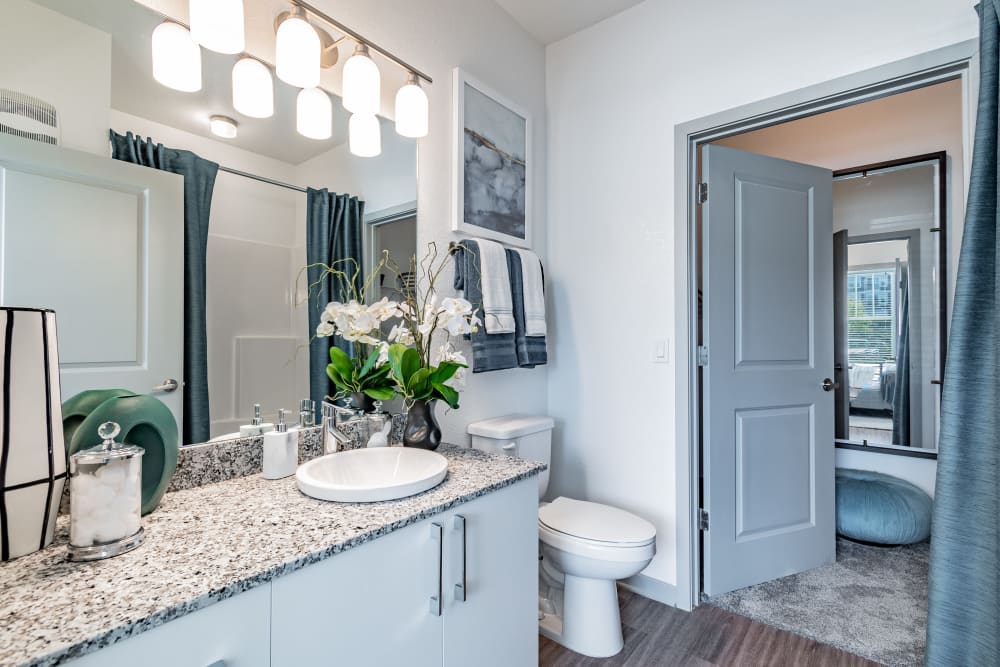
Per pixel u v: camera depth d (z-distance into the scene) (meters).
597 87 2.26
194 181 1.16
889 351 2.64
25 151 0.91
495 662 1.20
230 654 0.69
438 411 1.80
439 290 1.79
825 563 2.23
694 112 1.95
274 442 1.17
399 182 1.66
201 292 1.16
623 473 2.14
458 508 1.07
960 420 1.27
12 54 0.90
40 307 0.92
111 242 1.02
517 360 1.94
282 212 1.34
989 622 1.21
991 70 1.26
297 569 0.77
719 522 1.97
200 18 1.05
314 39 1.25
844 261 2.78
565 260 2.37
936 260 2.50
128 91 1.05
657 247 2.05
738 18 1.85
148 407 0.92
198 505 0.99
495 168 2.05
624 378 2.15
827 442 2.24
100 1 1.01
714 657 1.61
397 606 0.94
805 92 1.69
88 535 0.74
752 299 2.06
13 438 0.74
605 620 1.63
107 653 0.57
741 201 2.05
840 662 1.58
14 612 0.60
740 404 2.02
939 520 1.30
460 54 1.92
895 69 1.53
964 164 1.45
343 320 1.41
